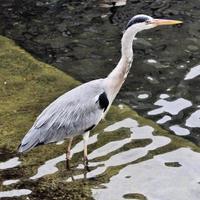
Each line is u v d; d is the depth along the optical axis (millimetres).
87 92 11141
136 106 13336
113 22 17250
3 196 10305
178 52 15531
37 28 17172
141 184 10703
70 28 17062
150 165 11234
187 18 17266
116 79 11312
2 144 11852
